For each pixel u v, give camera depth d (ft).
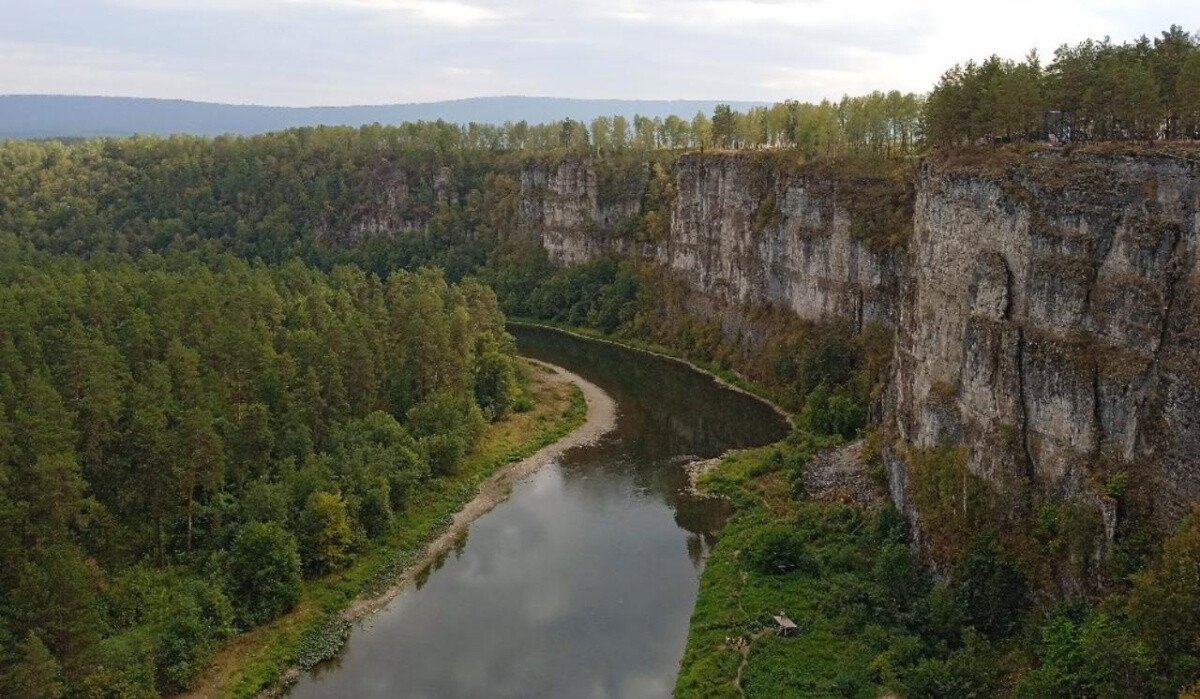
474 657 210.18
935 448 231.30
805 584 228.63
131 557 223.30
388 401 342.03
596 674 203.41
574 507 298.97
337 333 326.24
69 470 200.54
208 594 207.51
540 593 240.73
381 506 263.29
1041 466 194.80
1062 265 192.95
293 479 254.47
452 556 262.88
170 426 250.98
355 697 194.70
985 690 170.81
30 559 195.11
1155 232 173.88
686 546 269.03
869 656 192.24
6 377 249.55
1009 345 201.87
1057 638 164.76
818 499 280.72
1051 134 255.09
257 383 295.28
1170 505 163.73
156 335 314.76
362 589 240.32
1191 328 164.14
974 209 222.48
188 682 193.06
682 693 190.08
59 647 173.88
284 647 209.97
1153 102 216.54
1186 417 161.27
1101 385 179.93
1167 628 139.33
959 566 199.41
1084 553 174.40
